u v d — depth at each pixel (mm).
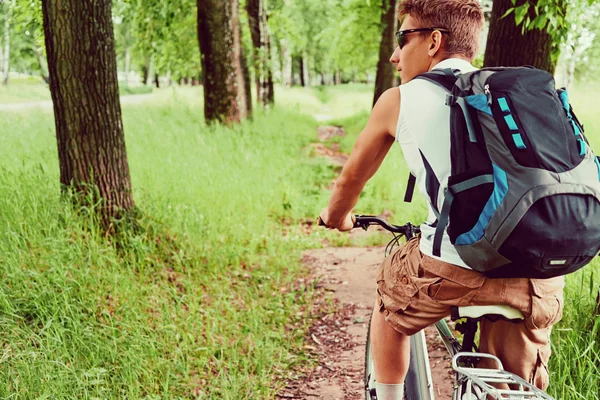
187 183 7648
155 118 14609
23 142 8867
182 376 3893
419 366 2420
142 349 3908
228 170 8992
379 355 2244
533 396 1814
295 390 4027
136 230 5473
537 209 1627
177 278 5352
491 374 1869
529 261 1680
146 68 61000
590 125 11695
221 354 4070
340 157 15055
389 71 18172
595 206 1667
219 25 13688
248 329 4664
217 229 6758
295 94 38625
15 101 26469
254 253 6664
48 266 4398
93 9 5105
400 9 2123
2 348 3512
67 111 5160
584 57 21234
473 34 2049
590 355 3209
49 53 5148
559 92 1856
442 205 1766
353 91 52344
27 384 3225
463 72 1939
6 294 3971
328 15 40125
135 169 7836
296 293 5785
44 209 4938
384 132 2004
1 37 39562
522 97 1733
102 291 4406
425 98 1889
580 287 4047
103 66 5199
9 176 5602
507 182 1655
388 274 2174
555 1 5074
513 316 1945
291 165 11258
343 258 6988
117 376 3635
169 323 4312
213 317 4688
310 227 8422
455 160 1743
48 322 3508
